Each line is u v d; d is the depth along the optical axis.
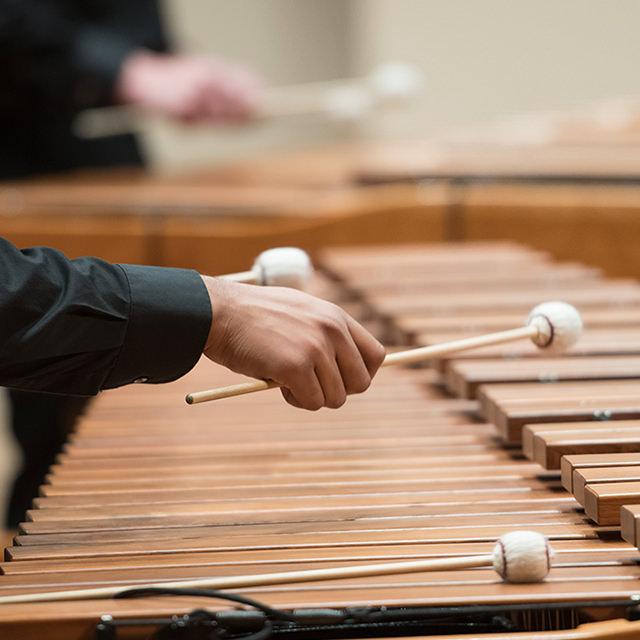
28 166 10.05
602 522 3.76
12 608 3.30
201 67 9.84
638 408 4.55
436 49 15.80
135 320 3.83
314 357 3.79
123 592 3.38
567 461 4.07
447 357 5.36
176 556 3.74
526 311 6.11
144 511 4.11
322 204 7.73
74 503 4.19
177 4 16.16
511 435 4.52
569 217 7.76
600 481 3.88
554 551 3.69
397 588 3.44
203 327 3.85
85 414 5.35
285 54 17.25
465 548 3.74
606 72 15.09
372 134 16.62
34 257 3.85
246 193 8.23
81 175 9.59
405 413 5.21
